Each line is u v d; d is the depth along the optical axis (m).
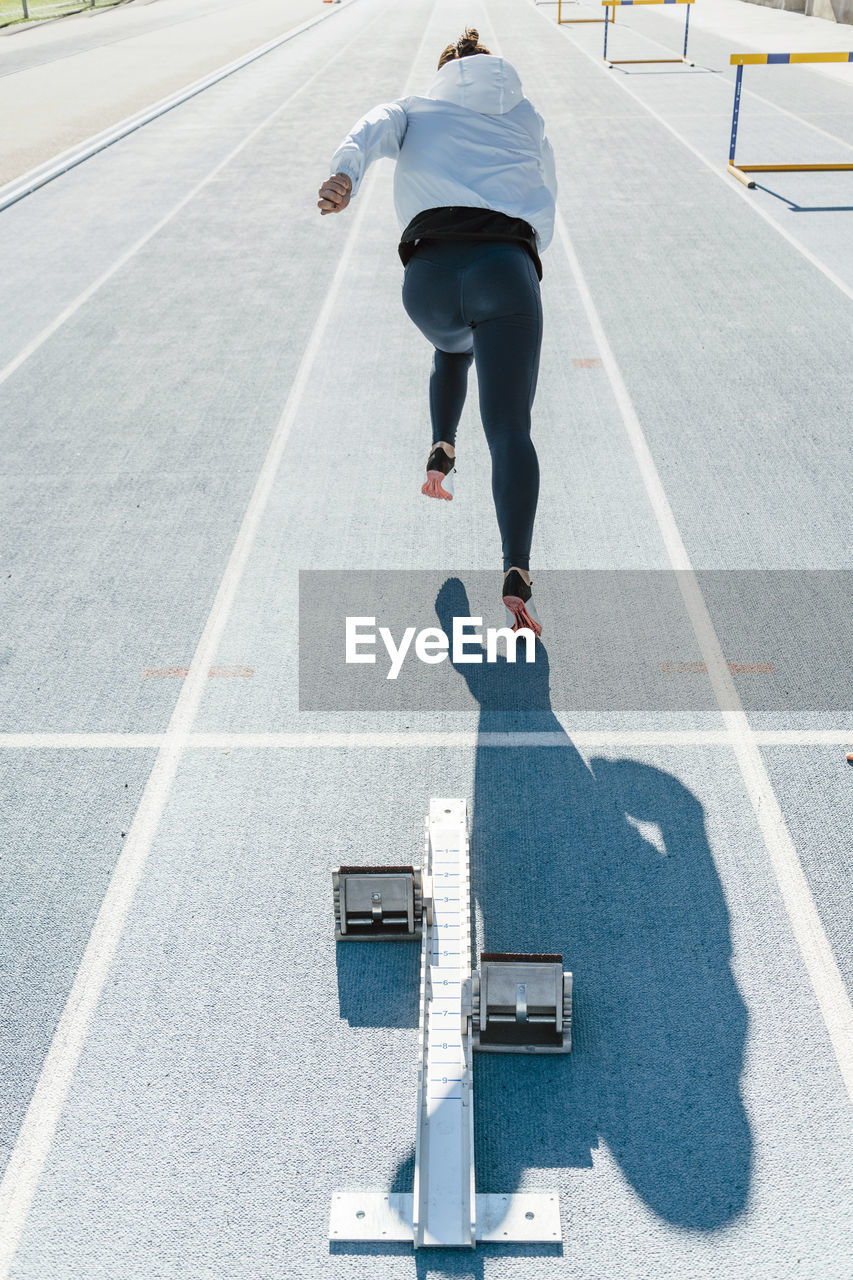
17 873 3.05
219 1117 2.37
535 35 25.16
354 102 16.50
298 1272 2.08
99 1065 2.50
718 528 4.76
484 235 3.07
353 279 8.41
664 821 3.17
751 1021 2.56
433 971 2.61
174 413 6.15
